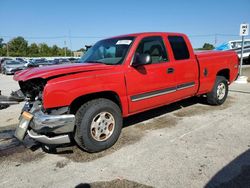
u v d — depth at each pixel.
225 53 6.71
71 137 4.23
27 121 3.87
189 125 5.21
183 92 5.48
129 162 3.70
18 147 4.41
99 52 4.98
